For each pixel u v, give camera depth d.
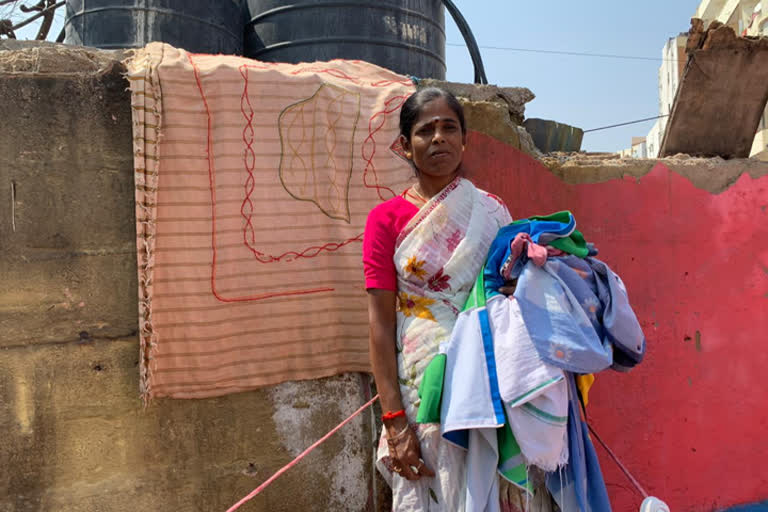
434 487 1.63
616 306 1.63
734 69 2.95
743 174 3.05
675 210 2.95
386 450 1.73
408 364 1.67
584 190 2.82
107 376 2.21
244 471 2.32
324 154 2.38
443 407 1.58
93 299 2.21
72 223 2.19
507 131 2.70
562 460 1.56
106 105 2.23
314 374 2.37
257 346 2.30
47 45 2.32
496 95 2.78
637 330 1.66
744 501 3.00
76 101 2.20
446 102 1.72
